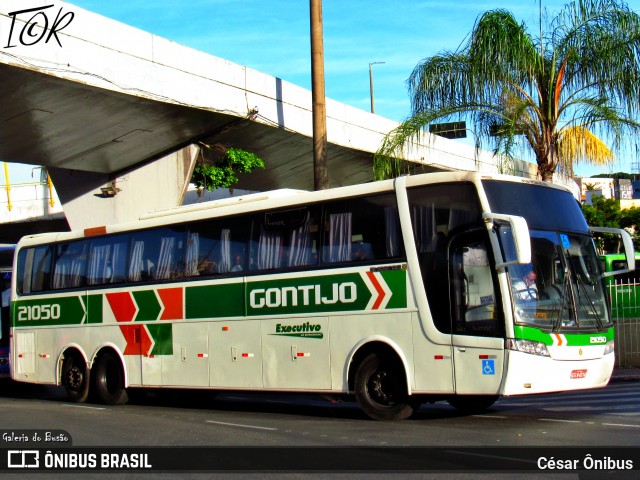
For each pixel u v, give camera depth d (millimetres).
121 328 16297
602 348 11938
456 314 11578
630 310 21656
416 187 12219
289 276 13539
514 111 19781
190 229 15289
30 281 18531
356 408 15227
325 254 13125
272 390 13617
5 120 18203
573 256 12117
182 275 15250
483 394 11250
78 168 22781
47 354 17875
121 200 23391
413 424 11883
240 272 14273
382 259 12414
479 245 11484
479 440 10141
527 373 11109
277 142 23781
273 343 13664
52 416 14227
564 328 11523
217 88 20328
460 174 11797
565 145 19953
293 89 23094
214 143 22266
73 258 17625
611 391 17266
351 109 25812
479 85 19922
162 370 15430
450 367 11562
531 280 11453
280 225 13836
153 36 18594
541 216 12000
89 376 16953
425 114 20500
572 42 19906
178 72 19234
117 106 18609
